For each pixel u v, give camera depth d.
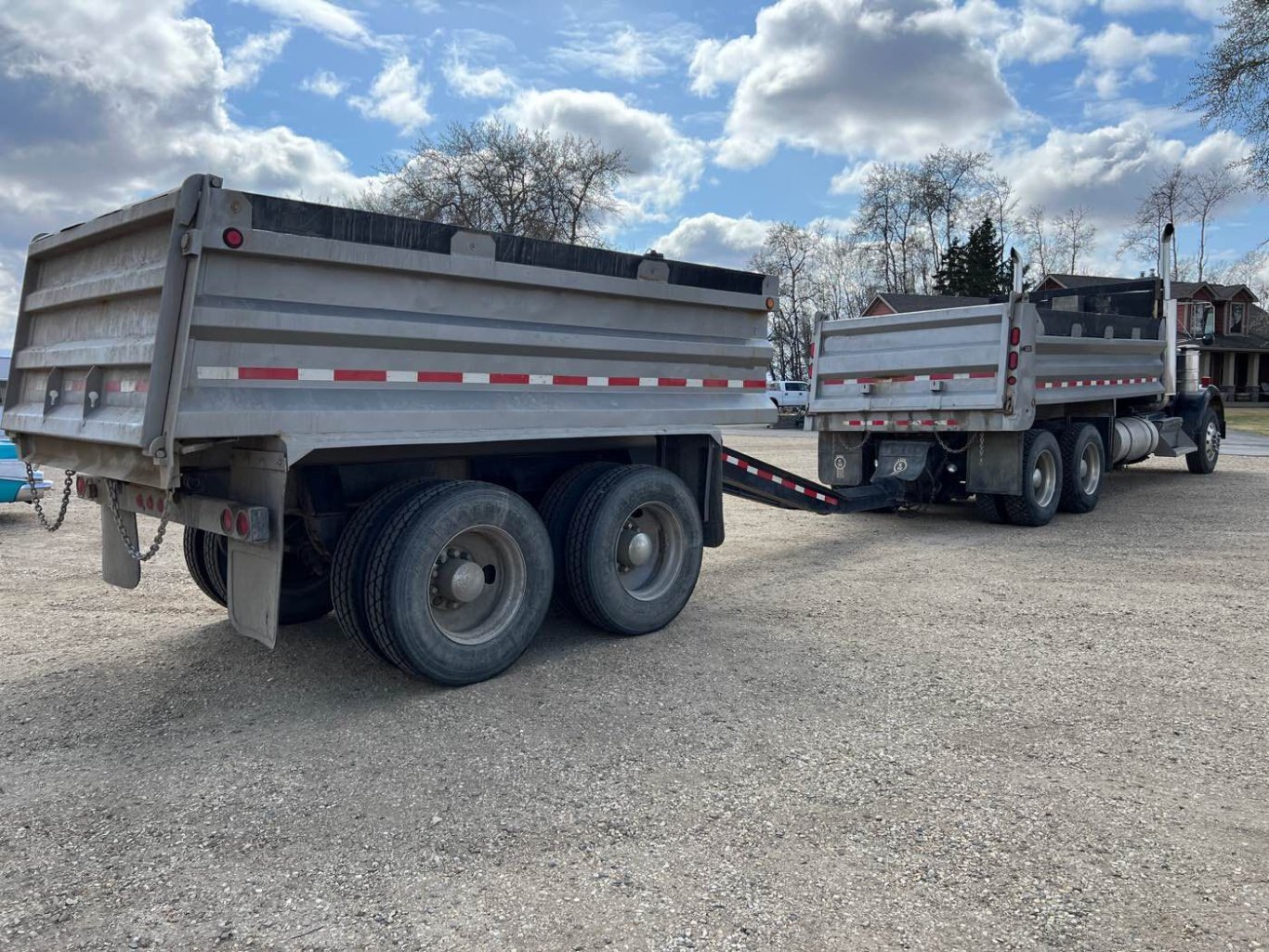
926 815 3.22
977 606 6.21
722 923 2.60
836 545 8.77
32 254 5.03
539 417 4.88
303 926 2.62
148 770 3.71
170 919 2.66
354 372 4.21
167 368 3.72
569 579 5.24
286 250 3.92
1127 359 11.09
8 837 3.17
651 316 5.50
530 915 2.66
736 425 6.09
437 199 41.84
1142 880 2.79
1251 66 24.77
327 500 4.66
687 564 5.73
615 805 3.33
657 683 4.66
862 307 64.25
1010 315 8.70
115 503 4.86
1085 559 7.78
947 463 9.76
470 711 4.29
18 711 4.40
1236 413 34.81
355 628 4.48
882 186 62.06
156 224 3.94
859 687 4.57
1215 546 8.21
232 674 4.90
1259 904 2.65
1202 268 54.16
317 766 3.71
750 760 3.71
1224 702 4.31
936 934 2.53
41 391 4.94
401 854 3.02
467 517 4.53
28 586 7.20
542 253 4.87
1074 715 4.16
